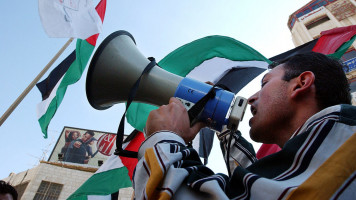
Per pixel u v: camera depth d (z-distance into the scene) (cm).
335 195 48
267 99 96
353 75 792
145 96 145
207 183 59
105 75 146
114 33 158
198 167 72
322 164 55
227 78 252
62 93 325
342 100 88
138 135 293
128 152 109
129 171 296
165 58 228
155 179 63
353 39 251
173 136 83
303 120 85
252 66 242
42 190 1048
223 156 162
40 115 349
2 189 219
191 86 134
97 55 145
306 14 1631
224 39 218
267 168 67
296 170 58
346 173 51
